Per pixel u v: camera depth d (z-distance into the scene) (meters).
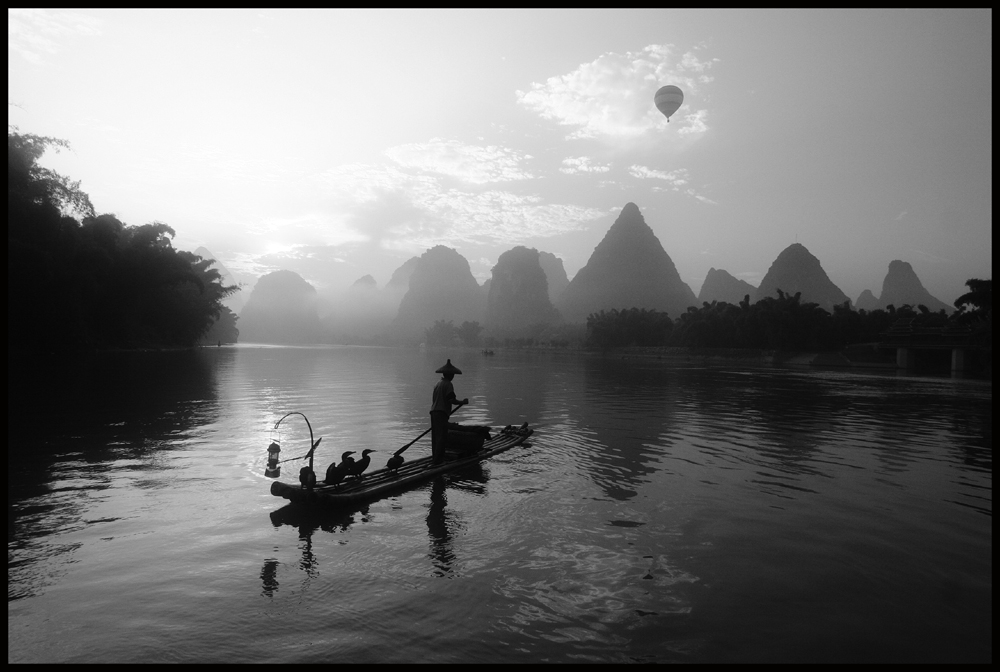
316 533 4.98
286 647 3.10
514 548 4.66
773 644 3.22
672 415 14.36
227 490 6.36
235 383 22.08
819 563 4.45
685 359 80.81
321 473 7.34
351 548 4.61
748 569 4.30
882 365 60.59
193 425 11.12
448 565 4.27
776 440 10.55
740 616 3.54
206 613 3.46
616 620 3.46
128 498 5.98
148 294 55.34
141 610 3.49
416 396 18.23
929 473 7.84
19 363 29.19
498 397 19.31
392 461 7.22
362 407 15.02
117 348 51.09
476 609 3.57
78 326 40.59
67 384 18.91
